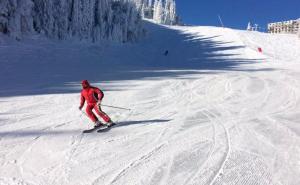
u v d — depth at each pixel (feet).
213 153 24.47
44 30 122.31
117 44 150.82
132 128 30.83
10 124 30.68
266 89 54.49
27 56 86.89
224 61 125.80
